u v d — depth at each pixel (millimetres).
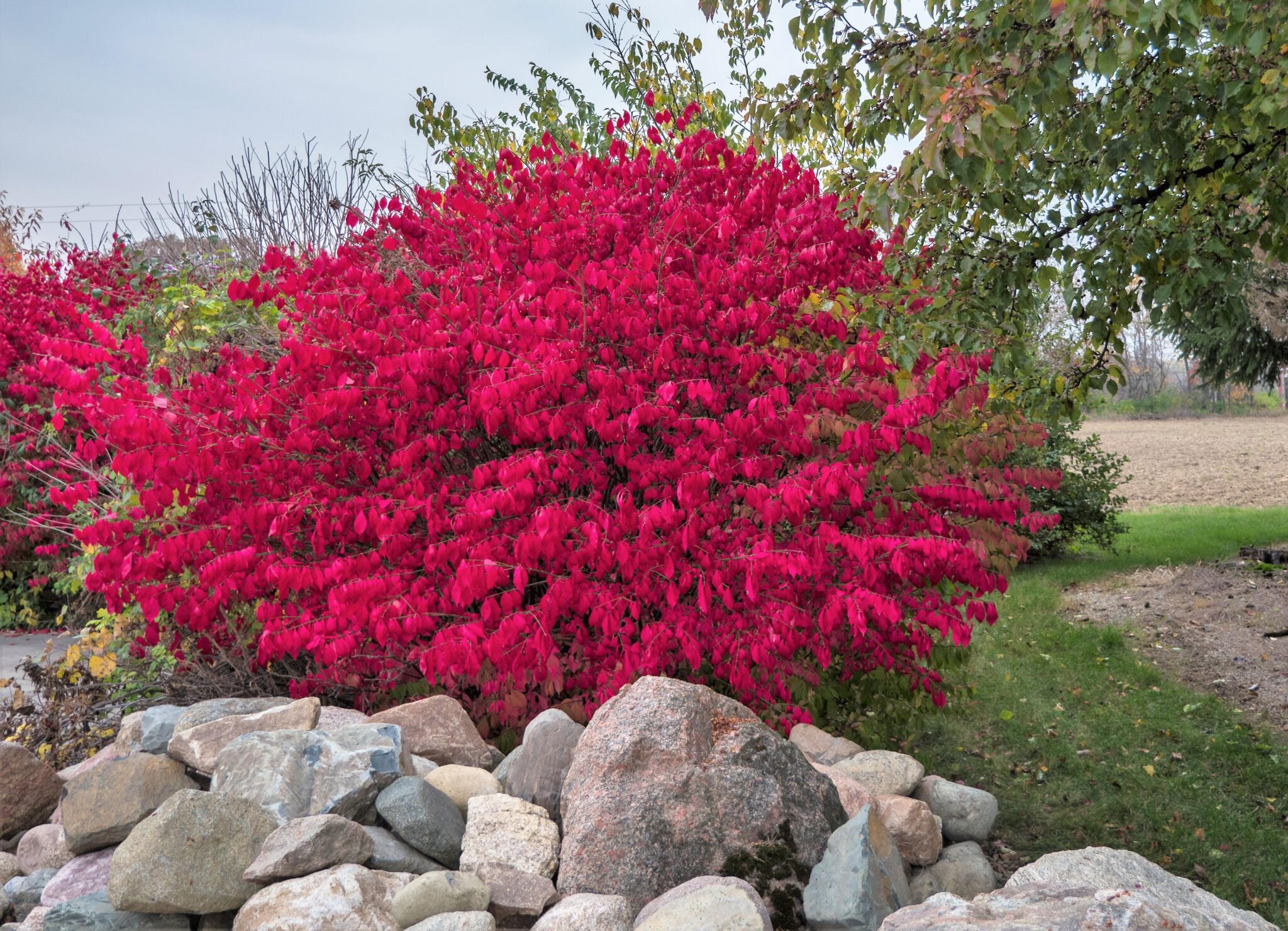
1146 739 5246
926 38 4156
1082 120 4359
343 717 3463
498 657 3242
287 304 4547
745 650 3670
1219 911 2227
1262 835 4113
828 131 5230
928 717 5605
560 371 3330
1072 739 5297
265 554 3758
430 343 3621
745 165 4652
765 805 2662
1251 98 4156
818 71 4645
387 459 4035
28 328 7773
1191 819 4316
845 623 4023
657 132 6621
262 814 2619
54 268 8820
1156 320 4926
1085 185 4922
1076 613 8086
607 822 2580
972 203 4953
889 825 2967
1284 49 3793
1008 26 3773
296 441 3627
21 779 3172
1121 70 4340
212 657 4414
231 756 2838
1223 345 9586
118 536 3947
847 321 3969
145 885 2381
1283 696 5684
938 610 3820
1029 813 4480
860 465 3361
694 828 2592
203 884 2426
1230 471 20281
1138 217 4730
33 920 2432
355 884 2340
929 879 2879
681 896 2316
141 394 3748
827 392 3682
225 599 3738
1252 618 7234
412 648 3945
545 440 3840
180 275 7039
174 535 3734
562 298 3484
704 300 3748
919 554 3598
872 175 3865
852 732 4590
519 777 3016
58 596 8414
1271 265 8211
